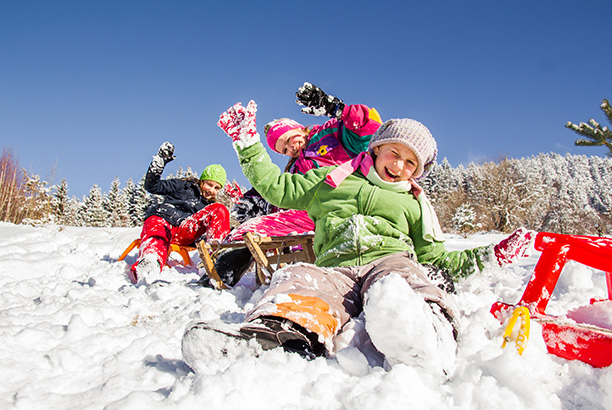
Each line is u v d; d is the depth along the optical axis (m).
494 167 28.39
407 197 2.16
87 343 1.72
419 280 1.70
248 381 1.22
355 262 2.03
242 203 4.11
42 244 4.78
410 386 1.25
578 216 32.62
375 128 3.23
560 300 2.46
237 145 2.26
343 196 2.18
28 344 1.67
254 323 1.44
